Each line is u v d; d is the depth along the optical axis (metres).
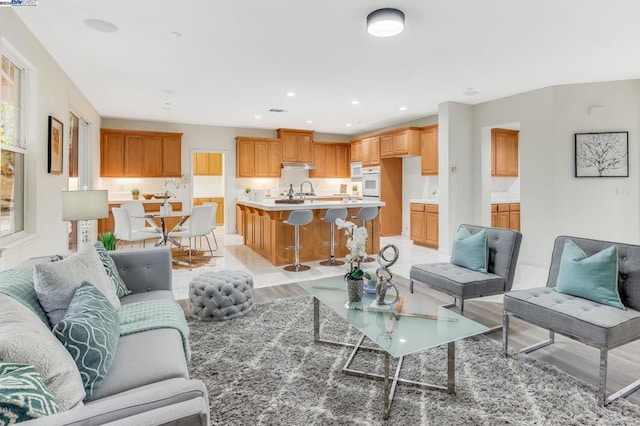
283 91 5.09
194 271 4.82
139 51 3.57
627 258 2.25
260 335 2.70
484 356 2.39
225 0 2.60
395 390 1.99
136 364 1.48
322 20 2.92
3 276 1.69
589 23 2.98
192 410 0.86
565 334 2.08
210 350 2.45
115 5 2.67
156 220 7.22
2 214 2.81
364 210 5.50
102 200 3.07
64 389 1.06
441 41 3.34
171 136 7.42
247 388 2.00
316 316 2.57
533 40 3.33
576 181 4.79
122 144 7.04
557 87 4.81
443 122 5.80
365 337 2.66
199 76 4.39
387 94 5.27
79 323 1.34
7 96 2.89
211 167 10.12
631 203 4.58
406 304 2.33
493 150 6.70
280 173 8.33
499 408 1.83
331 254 5.26
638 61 3.90
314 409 1.82
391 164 7.80
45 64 3.46
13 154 3.00
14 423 0.76
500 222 6.45
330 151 8.97
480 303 3.50
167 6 2.69
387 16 2.70
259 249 5.99
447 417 1.76
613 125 4.62
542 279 4.41
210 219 5.55
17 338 1.00
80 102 5.04
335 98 5.50
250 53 3.63
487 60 3.84
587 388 2.01
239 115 6.83
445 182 5.84
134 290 2.51
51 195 3.63
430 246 6.52
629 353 2.43
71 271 1.81
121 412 0.84
